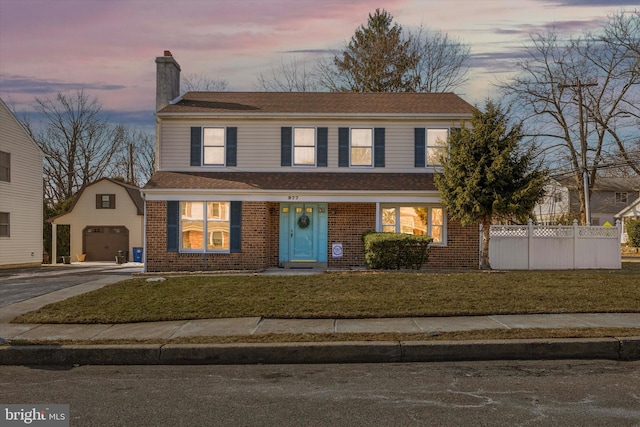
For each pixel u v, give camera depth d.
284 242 18.80
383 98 21.36
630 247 38.50
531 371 7.06
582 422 5.06
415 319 9.64
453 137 16.94
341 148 19.12
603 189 52.16
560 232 18.61
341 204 18.73
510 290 11.86
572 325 8.95
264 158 19.17
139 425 5.07
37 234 29.31
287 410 5.48
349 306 10.45
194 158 19.11
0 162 25.94
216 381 6.70
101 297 11.62
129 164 48.56
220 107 19.77
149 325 9.44
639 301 10.78
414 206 18.69
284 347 7.74
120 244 36.06
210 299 11.18
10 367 7.57
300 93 22.05
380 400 5.80
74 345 7.96
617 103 33.91
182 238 18.20
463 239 18.42
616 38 33.06
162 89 20.31
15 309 10.92
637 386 6.31
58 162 45.72
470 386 6.33
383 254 15.94
